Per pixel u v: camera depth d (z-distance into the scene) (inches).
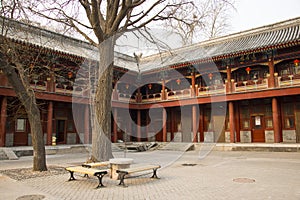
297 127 880.3
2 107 752.3
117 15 468.8
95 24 432.1
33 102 454.0
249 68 943.7
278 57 877.2
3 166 527.5
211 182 349.1
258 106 977.5
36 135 450.9
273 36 965.8
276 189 305.7
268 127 946.1
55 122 972.6
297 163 548.7
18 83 445.7
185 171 451.2
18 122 874.1
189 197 267.6
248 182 349.4
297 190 300.0
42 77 853.2
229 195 276.8
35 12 449.7
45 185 331.6
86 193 283.6
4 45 433.1
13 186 331.3
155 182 345.4
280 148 804.6
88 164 345.1
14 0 411.2
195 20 532.4
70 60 890.1
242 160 619.2
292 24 991.0
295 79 828.0
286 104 912.9
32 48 670.5
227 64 978.7
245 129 997.2
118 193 281.1
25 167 510.0
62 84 903.7
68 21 491.5
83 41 905.5
